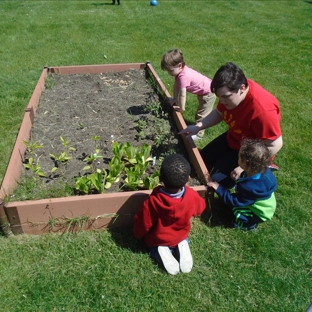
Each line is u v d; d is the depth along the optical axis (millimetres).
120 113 4688
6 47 7652
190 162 3773
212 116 3658
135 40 8352
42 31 8852
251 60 7277
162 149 4004
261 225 3213
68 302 2535
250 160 2801
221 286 2676
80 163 3729
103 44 8008
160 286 2666
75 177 3512
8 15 10281
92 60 7062
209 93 4430
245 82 2871
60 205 2902
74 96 5078
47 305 2516
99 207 2982
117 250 2924
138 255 2893
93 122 4477
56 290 2611
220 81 2811
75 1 12461
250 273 2777
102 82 5508
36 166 3457
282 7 12180
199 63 7090
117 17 10320
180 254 2787
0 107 5055
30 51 7457
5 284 2643
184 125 4043
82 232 3072
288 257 2906
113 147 3623
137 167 3320
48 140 4086
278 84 6172
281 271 2793
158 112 4715
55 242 2975
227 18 10531
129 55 7402
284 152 4238
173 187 2559
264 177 2898
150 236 2818
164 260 2746
